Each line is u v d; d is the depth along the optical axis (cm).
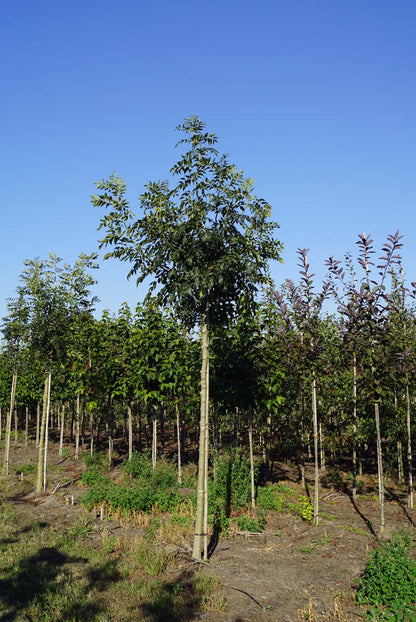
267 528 1091
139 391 1528
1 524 1120
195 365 1416
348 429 1606
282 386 1390
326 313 1484
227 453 1505
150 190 950
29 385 2428
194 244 912
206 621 659
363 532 1036
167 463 1697
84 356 1652
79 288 1614
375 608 654
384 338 1044
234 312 983
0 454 2364
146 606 700
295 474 1686
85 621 650
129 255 961
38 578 796
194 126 924
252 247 923
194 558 873
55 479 1695
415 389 1291
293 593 745
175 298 923
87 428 3158
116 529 1082
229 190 909
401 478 1503
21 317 1862
